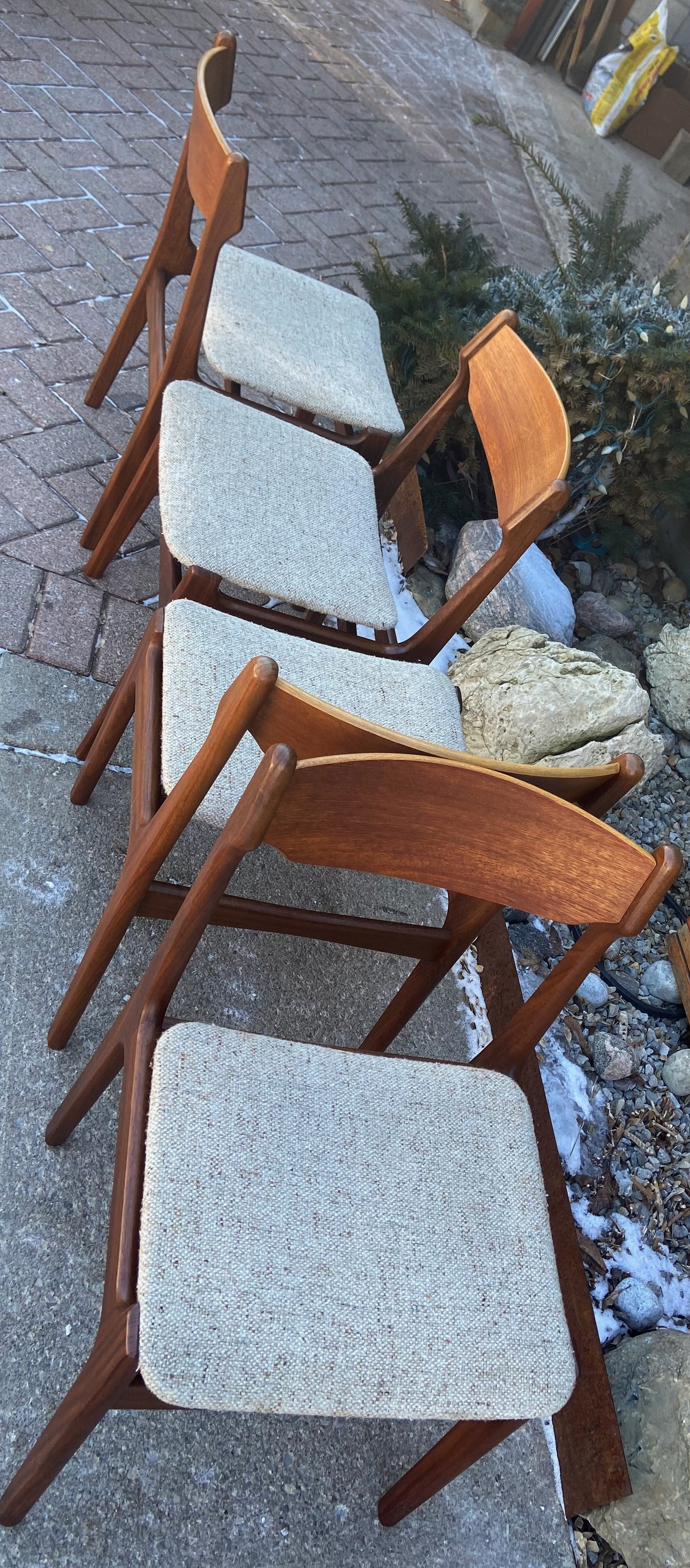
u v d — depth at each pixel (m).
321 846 1.25
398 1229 1.28
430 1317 1.24
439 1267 1.28
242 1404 1.10
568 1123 2.24
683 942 2.64
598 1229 2.16
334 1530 1.61
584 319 3.20
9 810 2.06
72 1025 1.75
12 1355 1.53
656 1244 2.20
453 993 2.33
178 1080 1.26
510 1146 1.42
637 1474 1.72
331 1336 1.17
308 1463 1.65
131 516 2.37
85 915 2.00
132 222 3.59
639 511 3.44
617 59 6.52
